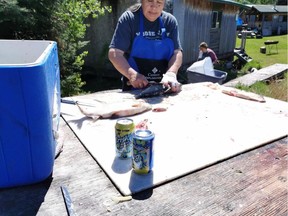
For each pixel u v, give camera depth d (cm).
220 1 1134
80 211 92
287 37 2941
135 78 226
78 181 108
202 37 1137
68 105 189
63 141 139
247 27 3306
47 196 99
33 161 98
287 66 914
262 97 215
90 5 686
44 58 99
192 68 491
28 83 87
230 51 1426
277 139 150
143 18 237
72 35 639
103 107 174
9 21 520
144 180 108
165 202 98
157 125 159
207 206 97
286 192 106
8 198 97
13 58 141
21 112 90
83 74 1082
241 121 170
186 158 126
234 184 110
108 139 141
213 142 142
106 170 114
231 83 676
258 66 1324
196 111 183
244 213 95
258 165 125
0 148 93
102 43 1023
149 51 244
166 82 219
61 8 602
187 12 976
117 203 97
